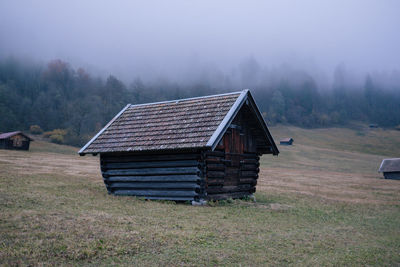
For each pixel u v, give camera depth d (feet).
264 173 177.99
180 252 26.78
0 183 58.03
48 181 70.33
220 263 25.25
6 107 395.14
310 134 575.38
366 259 29.01
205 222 37.42
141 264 23.81
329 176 181.06
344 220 47.98
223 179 53.93
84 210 38.86
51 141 337.93
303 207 56.90
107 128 61.00
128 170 55.26
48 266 22.11
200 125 51.55
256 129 61.87
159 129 54.85
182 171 50.14
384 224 47.34
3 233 27.32
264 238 32.81
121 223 33.68
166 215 39.99
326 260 27.78
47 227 29.81
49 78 486.79
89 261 23.68
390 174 192.34
